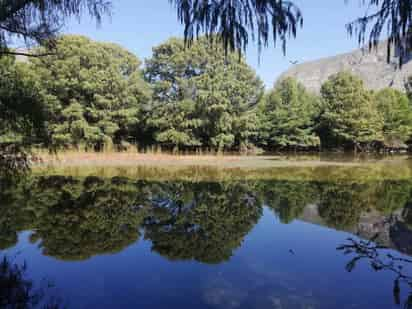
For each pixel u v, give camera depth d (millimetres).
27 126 3262
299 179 10172
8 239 4133
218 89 18719
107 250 3797
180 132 19188
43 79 15156
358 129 25297
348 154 24766
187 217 5535
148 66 21062
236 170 12648
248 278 3061
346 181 9766
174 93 19875
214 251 3824
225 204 6613
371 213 5805
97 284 2887
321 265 3387
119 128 18812
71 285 2850
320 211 5988
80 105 17000
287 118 25953
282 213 5855
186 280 3000
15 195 6910
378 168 13633
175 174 11164
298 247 3982
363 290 2783
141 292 2740
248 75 22281
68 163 13398
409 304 2547
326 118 26188
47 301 2537
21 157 3482
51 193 7191
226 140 20078
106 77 17547
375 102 27875
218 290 2791
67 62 16141
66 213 5570
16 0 2303
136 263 3412
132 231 4645
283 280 3010
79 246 3936
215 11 1548
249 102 23438
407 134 27578
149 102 20422
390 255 3674
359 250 3852
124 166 13375
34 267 3230
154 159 16375
